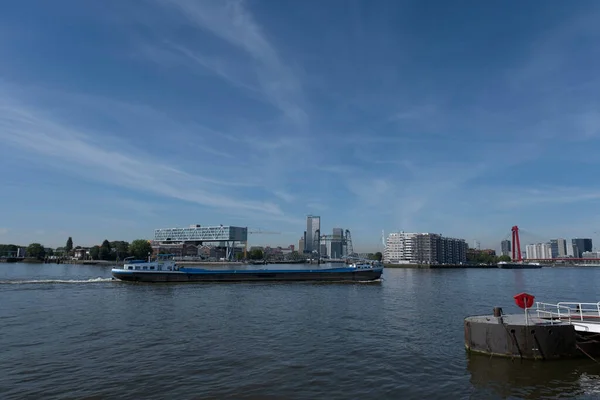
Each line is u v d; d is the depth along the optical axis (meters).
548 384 28.00
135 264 120.81
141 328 48.44
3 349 38.03
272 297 85.31
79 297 80.94
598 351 33.00
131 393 26.58
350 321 54.94
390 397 26.11
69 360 34.28
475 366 32.31
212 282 124.44
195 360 34.31
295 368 32.25
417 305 73.69
